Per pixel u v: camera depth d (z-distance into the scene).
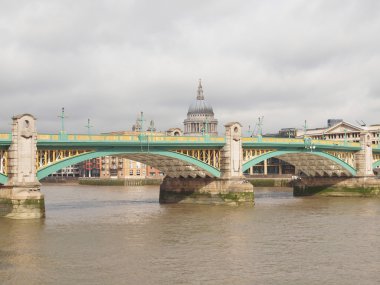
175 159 82.88
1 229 58.03
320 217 71.25
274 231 58.81
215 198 86.75
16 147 63.69
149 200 103.56
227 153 85.56
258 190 136.50
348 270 40.94
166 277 38.72
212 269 41.09
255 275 39.38
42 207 65.62
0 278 38.25
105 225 63.09
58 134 67.56
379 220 68.31
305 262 43.47
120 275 39.22
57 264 42.50
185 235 56.09
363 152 111.50
